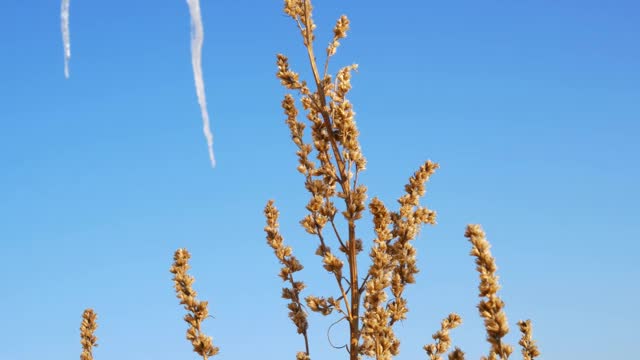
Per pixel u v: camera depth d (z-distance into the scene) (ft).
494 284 2.48
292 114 3.54
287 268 3.54
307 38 3.48
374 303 3.21
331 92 3.44
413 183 3.38
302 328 3.47
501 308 2.47
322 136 3.43
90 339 3.79
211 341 3.42
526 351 3.07
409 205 3.36
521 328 3.09
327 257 3.31
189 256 3.51
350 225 3.33
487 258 2.50
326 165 3.40
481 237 2.51
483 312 2.47
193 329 3.44
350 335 3.27
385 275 3.25
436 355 3.24
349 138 3.36
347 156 3.38
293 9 3.48
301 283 3.53
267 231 3.62
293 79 3.47
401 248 3.33
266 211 3.65
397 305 3.26
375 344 3.20
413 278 3.29
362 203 3.33
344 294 3.30
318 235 3.40
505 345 2.47
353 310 3.29
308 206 3.39
